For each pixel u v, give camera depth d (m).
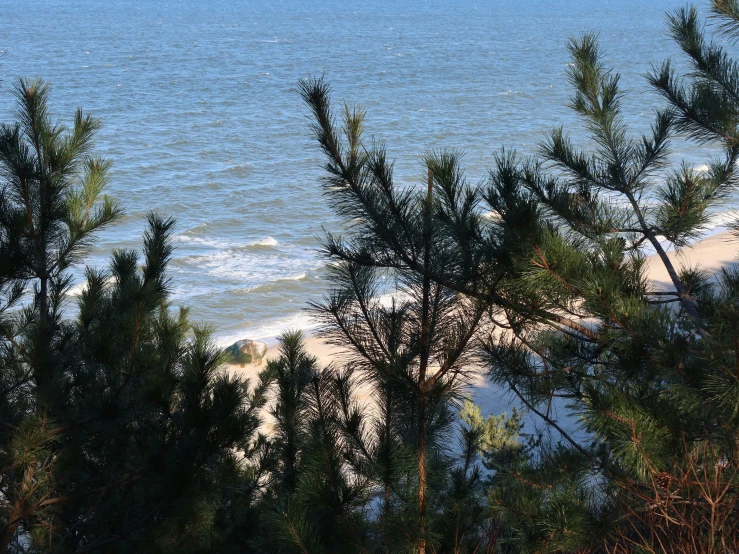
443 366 5.52
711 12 9.00
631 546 5.86
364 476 5.71
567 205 7.87
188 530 7.54
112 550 7.87
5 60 166.88
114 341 8.13
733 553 5.27
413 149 88.06
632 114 110.31
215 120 105.31
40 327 7.74
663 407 5.80
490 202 5.95
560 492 6.13
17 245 7.68
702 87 8.94
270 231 58.56
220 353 7.59
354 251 5.65
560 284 5.94
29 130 7.85
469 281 5.61
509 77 160.50
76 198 8.07
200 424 7.13
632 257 6.66
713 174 8.62
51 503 7.61
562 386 6.98
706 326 6.23
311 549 5.35
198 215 61.97
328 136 5.61
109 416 7.39
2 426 7.38
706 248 39.03
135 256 9.61
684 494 5.66
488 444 11.87
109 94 125.62
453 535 5.79
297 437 7.97
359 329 5.55
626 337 5.87
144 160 79.69
